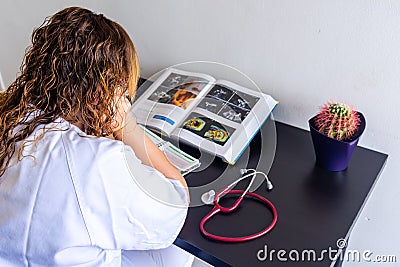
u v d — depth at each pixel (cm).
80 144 88
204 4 131
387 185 128
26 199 85
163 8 141
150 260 113
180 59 149
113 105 96
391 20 104
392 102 114
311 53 120
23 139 89
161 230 96
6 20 193
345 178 115
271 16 121
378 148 123
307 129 132
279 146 125
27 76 93
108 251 92
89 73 89
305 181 115
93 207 86
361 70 114
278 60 127
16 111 92
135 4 147
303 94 127
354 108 120
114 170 87
